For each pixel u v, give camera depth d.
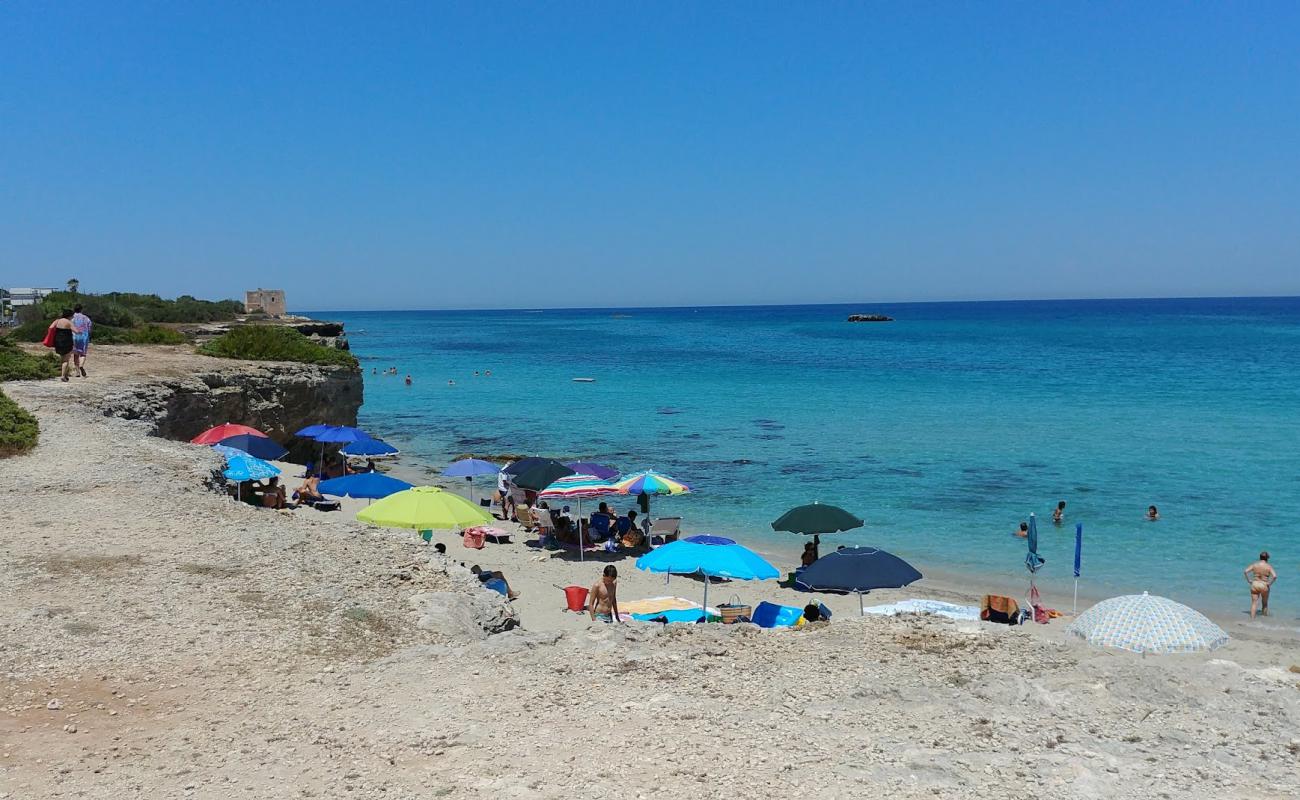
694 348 114.44
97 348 37.12
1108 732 7.30
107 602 10.13
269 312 86.62
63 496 14.61
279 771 6.54
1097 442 37.94
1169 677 8.39
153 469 16.95
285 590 11.02
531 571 20.72
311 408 35.44
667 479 23.59
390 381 72.06
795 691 8.27
